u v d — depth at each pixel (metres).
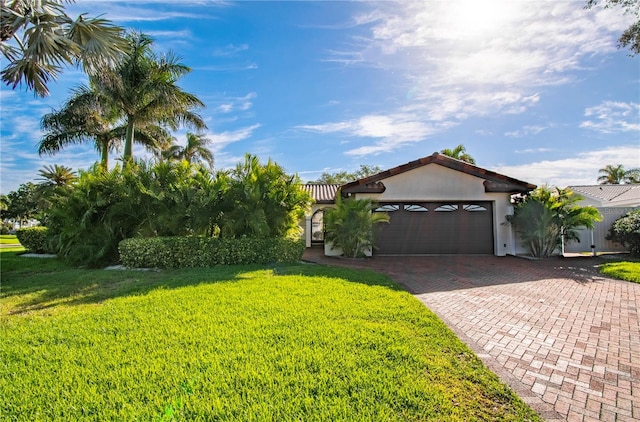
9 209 51.78
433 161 15.26
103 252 10.80
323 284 7.82
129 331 4.69
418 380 3.36
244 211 11.37
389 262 13.11
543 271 10.85
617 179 43.12
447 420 2.76
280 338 4.39
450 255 15.35
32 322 5.14
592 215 13.58
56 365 3.67
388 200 15.45
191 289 7.18
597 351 4.43
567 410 3.07
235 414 2.78
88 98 16.11
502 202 15.48
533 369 3.88
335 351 3.99
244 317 5.27
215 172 11.95
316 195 21.14
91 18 8.96
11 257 14.33
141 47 15.01
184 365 3.63
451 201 15.66
